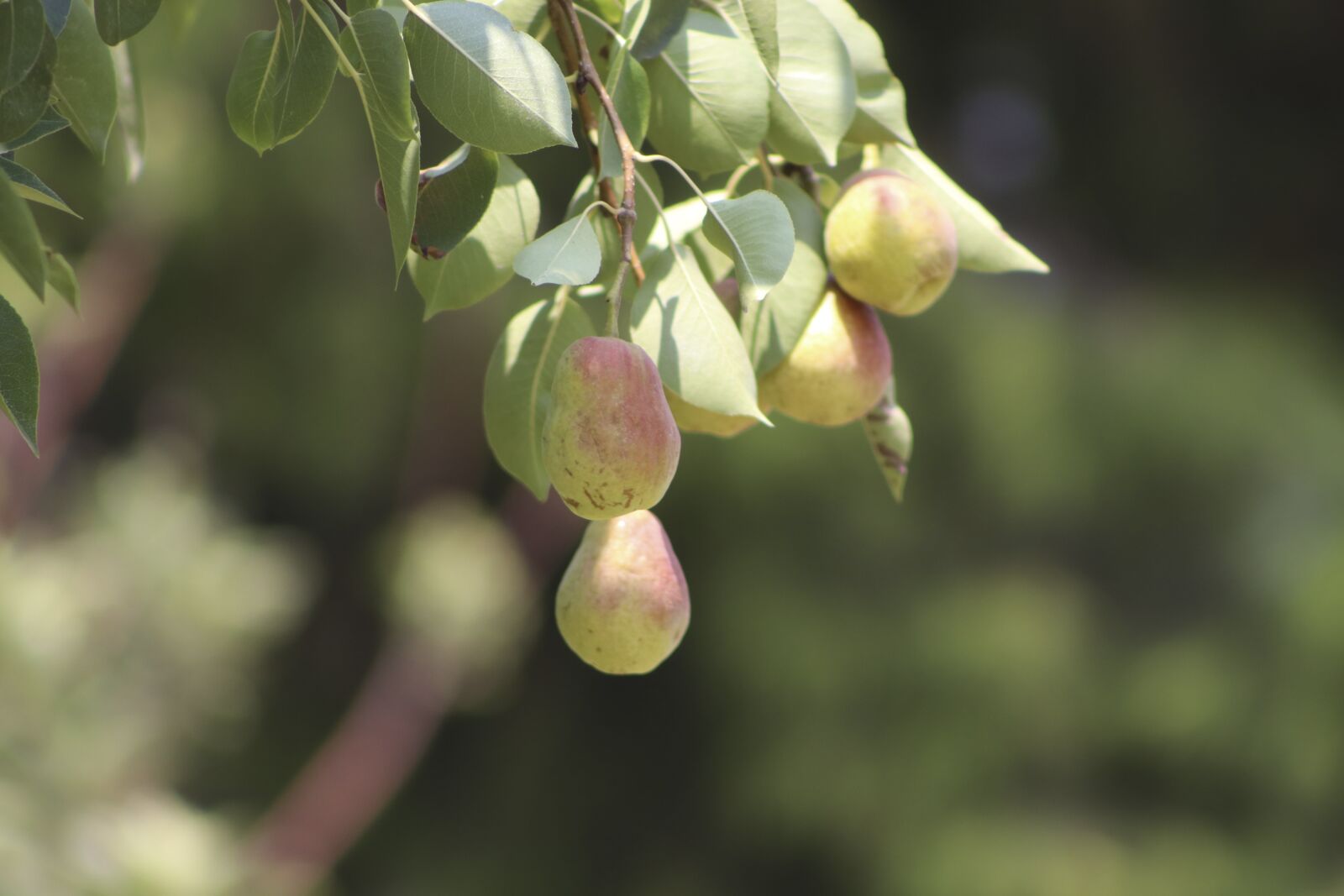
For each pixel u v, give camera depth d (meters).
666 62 2.38
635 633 2.42
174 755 9.07
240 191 13.77
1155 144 16.52
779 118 2.42
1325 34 16.03
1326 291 16.58
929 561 14.66
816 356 2.57
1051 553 14.84
